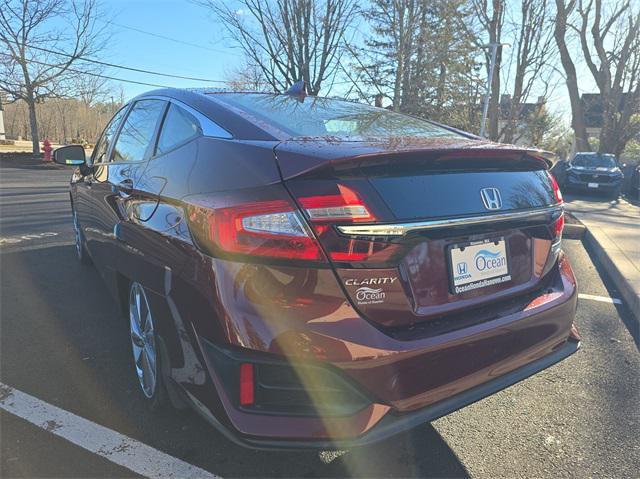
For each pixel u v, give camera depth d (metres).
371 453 2.32
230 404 1.74
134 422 2.46
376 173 1.84
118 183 2.91
